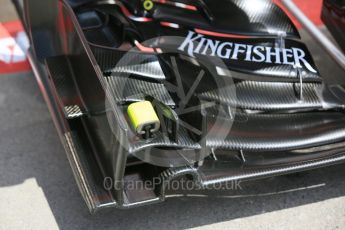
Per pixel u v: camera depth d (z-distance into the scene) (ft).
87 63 9.07
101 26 11.18
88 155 9.28
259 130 9.73
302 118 10.12
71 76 10.07
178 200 10.16
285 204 10.14
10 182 10.52
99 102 8.68
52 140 11.39
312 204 10.17
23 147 11.23
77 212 9.97
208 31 10.83
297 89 10.13
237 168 9.08
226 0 11.16
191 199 10.18
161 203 10.09
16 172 10.72
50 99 10.53
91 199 8.53
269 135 9.66
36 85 12.71
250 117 9.96
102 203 8.45
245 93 9.87
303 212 10.03
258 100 9.84
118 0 11.42
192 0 11.08
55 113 10.24
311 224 9.83
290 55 10.55
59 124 9.98
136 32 10.68
